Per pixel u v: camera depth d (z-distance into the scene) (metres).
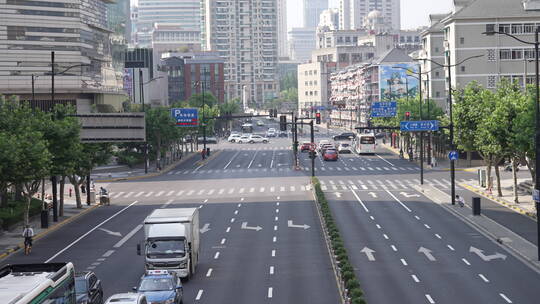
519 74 142.00
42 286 25.59
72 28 137.50
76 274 38.88
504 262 51.81
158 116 131.25
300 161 144.62
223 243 60.78
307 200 87.69
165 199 92.25
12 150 59.50
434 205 82.44
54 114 75.00
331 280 46.25
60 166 72.00
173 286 39.41
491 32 56.97
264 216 75.50
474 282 45.34
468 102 96.06
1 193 73.50
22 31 134.62
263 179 113.88
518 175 107.06
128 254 57.16
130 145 138.00
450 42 145.00
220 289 44.44
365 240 61.03
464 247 57.62
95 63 147.62
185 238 46.84
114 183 113.38
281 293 42.97
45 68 136.25
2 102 73.62
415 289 43.47
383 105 152.62
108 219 76.88
